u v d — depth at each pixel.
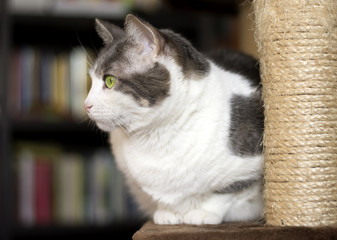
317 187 0.91
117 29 1.07
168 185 0.99
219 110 0.99
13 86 1.44
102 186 1.47
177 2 1.36
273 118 0.94
